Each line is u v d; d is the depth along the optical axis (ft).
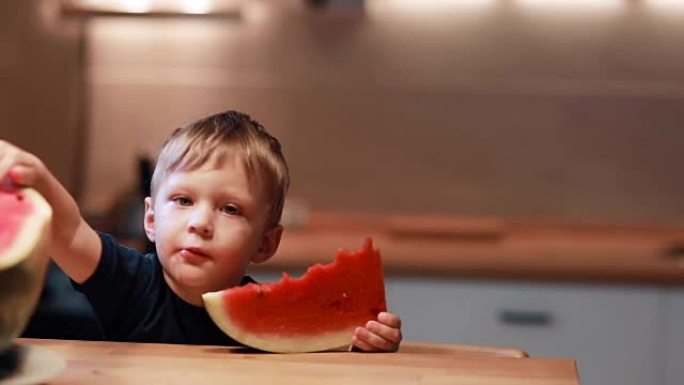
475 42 9.34
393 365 2.79
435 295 7.69
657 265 7.64
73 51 9.41
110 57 9.42
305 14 9.36
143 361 2.76
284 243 8.16
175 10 8.32
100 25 9.39
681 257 8.04
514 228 9.29
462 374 2.70
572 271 7.64
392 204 9.52
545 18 9.29
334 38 9.38
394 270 7.64
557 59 9.32
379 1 9.32
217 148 3.40
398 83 9.41
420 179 9.49
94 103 9.46
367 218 9.39
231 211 3.38
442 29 9.35
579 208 9.44
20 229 2.44
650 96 9.32
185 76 9.41
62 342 2.98
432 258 7.67
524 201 9.46
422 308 7.69
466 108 9.42
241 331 3.13
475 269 7.64
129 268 3.46
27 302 2.41
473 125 9.43
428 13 9.34
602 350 7.68
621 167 9.39
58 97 9.46
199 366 2.73
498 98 9.39
